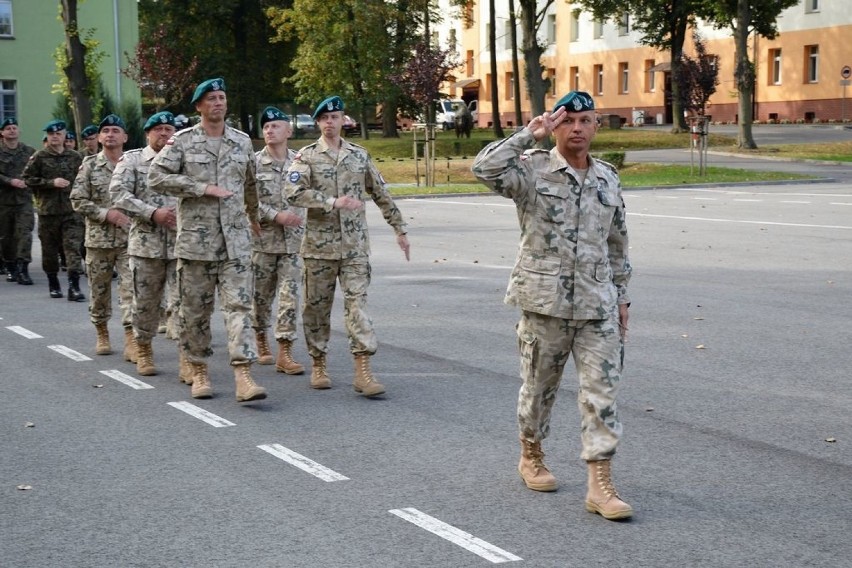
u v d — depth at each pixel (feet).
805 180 119.65
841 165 139.03
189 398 30.01
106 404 29.37
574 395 29.63
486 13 277.03
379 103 204.74
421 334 38.81
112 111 130.41
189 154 28.78
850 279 50.34
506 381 31.48
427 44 144.97
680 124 199.52
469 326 40.24
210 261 29.09
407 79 140.67
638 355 34.55
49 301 48.91
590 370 20.07
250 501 21.01
